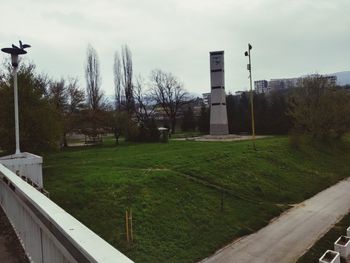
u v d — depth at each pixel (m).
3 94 21.19
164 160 27.83
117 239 14.55
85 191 18.02
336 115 45.53
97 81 55.19
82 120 44.81
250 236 17.78
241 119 64.75
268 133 61.47
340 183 30.84
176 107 72.06
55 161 28.22
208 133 68.19
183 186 21.80
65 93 46.03
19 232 5.80
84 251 2.14
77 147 42.72
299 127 47.78
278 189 26.45
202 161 28.42
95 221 15.50
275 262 14.83
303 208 22.84
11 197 6.56
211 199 21.20
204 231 17.31
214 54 54.50
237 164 29.58
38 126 21.61
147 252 14.23
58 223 2.78
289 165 33.56
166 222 17.00
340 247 15.32
